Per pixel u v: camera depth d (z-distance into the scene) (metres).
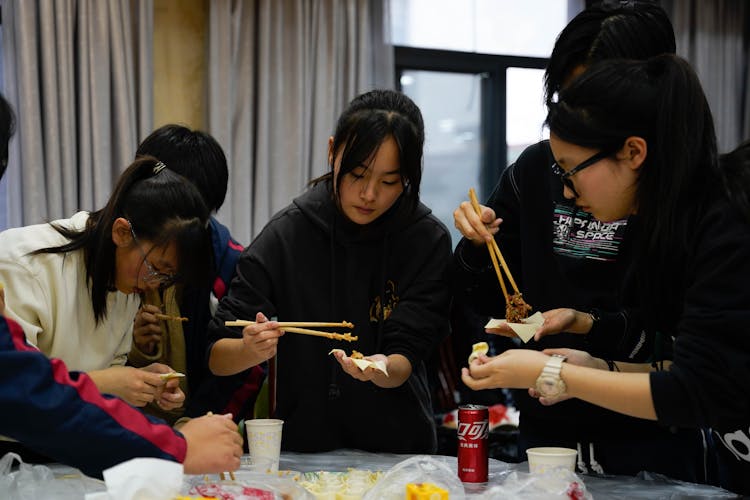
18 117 3.35
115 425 1.22
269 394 1.98
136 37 3.60
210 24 3.71
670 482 1.57
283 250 1.94
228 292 2.03
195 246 1.62
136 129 3.60
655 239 1.37
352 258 1.95
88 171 3.45
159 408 1.92
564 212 1.81
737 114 4.82
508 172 1.96
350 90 3.97
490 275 1.90
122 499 1.14
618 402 1.34
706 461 1.76
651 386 1.31
